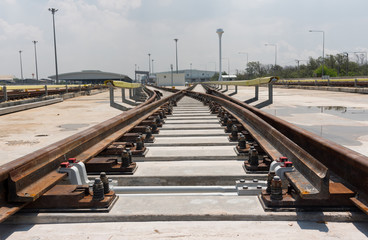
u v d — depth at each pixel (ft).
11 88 75.82
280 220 8.30
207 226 8.05
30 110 56.34
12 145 23.27
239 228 7.91
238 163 14.44
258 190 10.03
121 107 39.68
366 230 7.74
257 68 480.23
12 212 7.64
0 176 7.57
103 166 12.64
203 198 9.58
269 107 48.29
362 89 84.48
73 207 8.70
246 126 21.44
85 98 100.32
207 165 13.97
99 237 7.58
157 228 7.99
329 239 7.32
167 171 12.95
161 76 325.21
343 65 368.07
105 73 513.86
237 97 84.38
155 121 25.11
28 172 8.82
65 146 11.80
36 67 296.30
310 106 49.24
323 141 11.63
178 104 55.93
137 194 10.14
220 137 20.88
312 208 8.43
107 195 9.18
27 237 7.64
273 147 14.20
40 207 8.70
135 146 16.53
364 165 8.15
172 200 9.43
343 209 8.38
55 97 81.00
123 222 8.37
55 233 7.83
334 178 10.33
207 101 52.44
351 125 28.89
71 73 510.99
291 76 413.39
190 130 24.26
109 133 18.34
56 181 9.52
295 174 9.66
